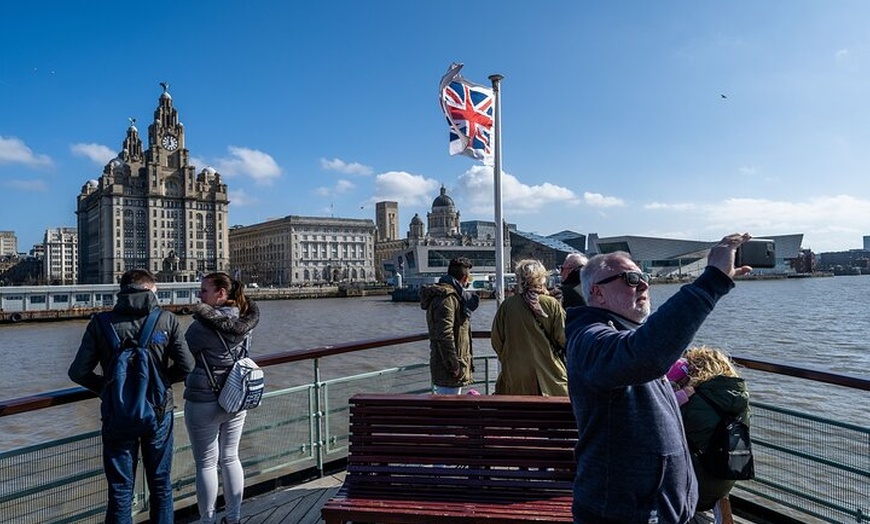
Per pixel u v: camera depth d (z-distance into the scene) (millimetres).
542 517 3461
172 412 4250
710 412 3184
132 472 4039
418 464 4020
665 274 172500
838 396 17250
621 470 2340
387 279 175250
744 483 6039
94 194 167250
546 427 3898
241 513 4977
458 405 4031
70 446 4812
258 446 5715
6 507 4555
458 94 10250
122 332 3986
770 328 44500
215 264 167375
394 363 24797
